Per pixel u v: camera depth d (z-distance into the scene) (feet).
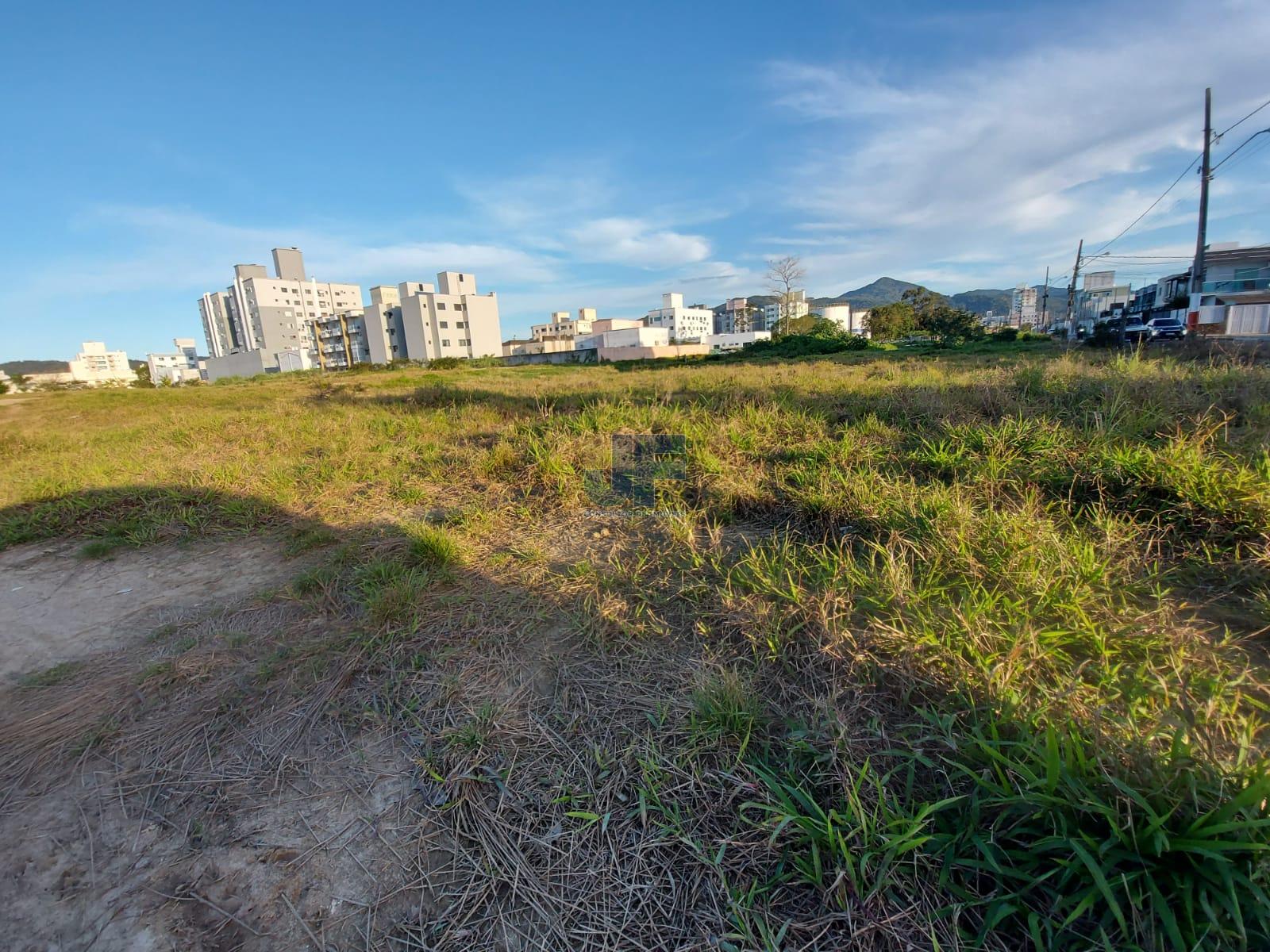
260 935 3.61
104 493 14.32
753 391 21.66
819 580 7.00
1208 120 54.29
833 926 3.40
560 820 4.24
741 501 10.30
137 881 4.02
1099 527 7.62
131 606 8.32
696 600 7.09
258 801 4.63
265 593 8.24
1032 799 3.58
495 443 16.78
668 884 3.75
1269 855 3.19
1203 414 11.16
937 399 15.71
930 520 7.94
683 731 4.94
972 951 3.21
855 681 5.30
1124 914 3.25
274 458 17.65
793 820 3.87
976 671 4.98
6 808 4.69
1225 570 6.74
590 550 9.09
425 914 3.68
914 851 3.71
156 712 5.78
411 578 8.07
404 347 208.74
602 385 32.07
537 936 3.51
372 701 5.70
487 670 6.07
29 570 10.03
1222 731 4.30
